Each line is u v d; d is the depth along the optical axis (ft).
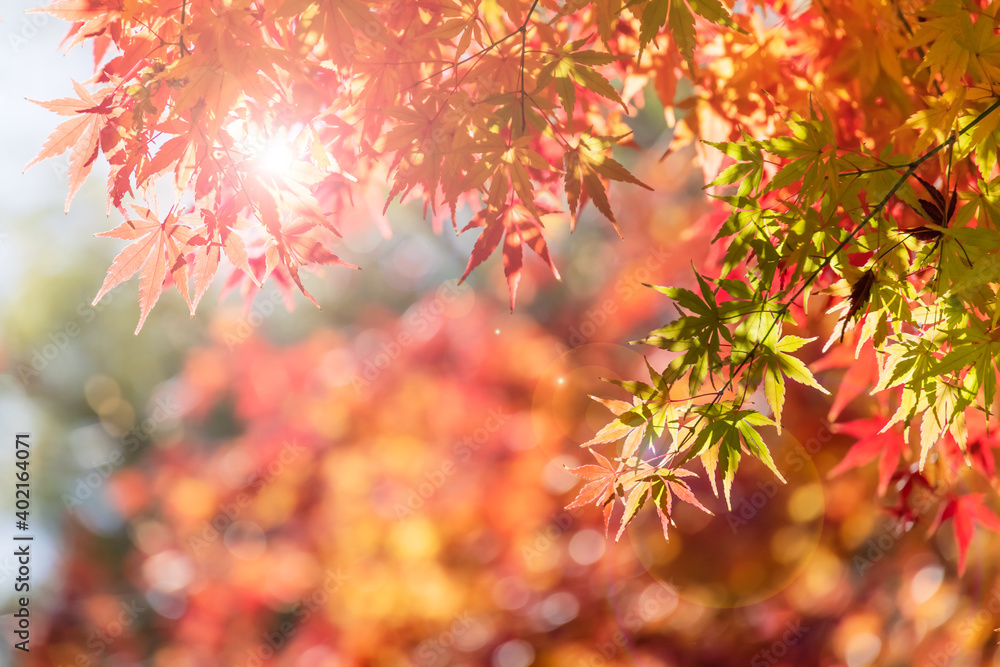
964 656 11.90
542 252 7.52
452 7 6.71
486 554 19.75
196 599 21.83
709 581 17.66
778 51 8.50
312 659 19.66
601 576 18.35
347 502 21.56
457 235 6.90
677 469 5.78
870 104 7.79
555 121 6.72
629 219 30.30
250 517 23.09
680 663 16.78
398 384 24.09
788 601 17.19
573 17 8.96
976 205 5.69
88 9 6.79
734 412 5.69
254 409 25.99
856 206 5.71
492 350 24.39
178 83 6.03
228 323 27.04
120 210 6.66
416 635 19.03
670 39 8.45
